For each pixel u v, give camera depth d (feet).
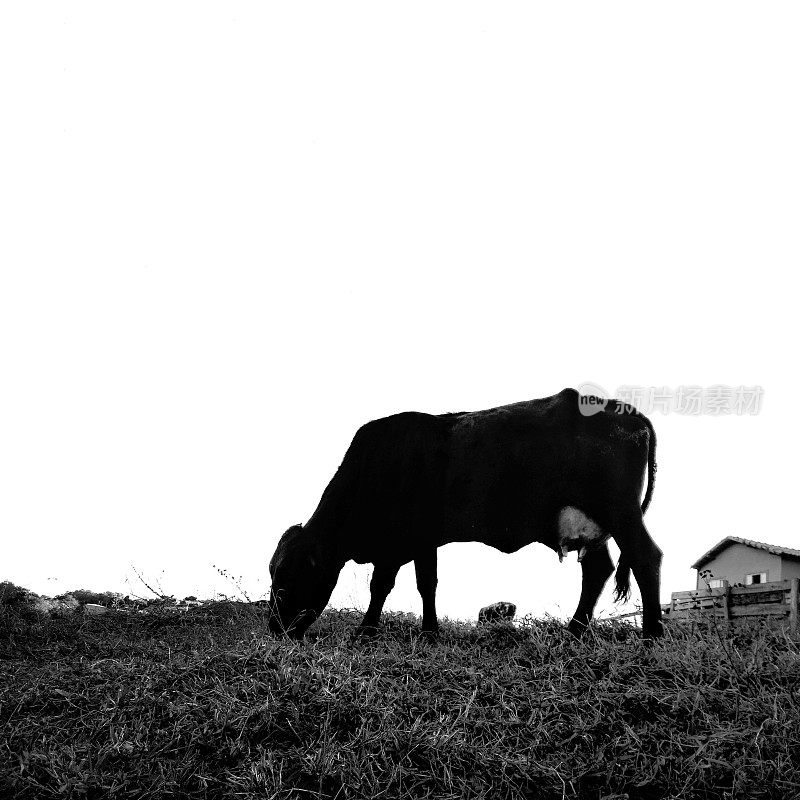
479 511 25.81
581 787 15.90
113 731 16.71
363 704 17.43
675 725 17.38
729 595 36.94
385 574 27.02
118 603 37.60
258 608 32.91
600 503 24.76
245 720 16.75
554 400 25.91
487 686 19.12
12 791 15.01
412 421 26.89
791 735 16.78
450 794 15.33
